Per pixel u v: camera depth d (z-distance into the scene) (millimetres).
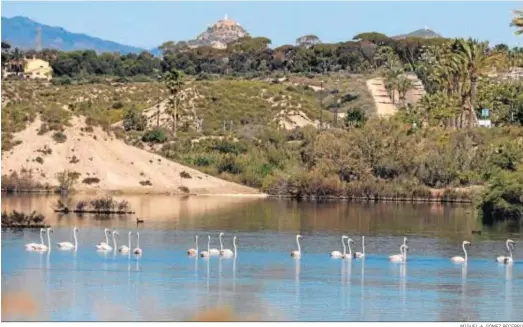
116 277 95750
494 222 156375
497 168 196125
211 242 124188
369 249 121062
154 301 84562
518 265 109312
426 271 103875
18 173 190750
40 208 159250
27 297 84500
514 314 82438
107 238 113625
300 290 91188
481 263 110500
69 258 106625
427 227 146625
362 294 89938
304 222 150125
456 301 87688
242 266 104375
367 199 199250
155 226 139875
